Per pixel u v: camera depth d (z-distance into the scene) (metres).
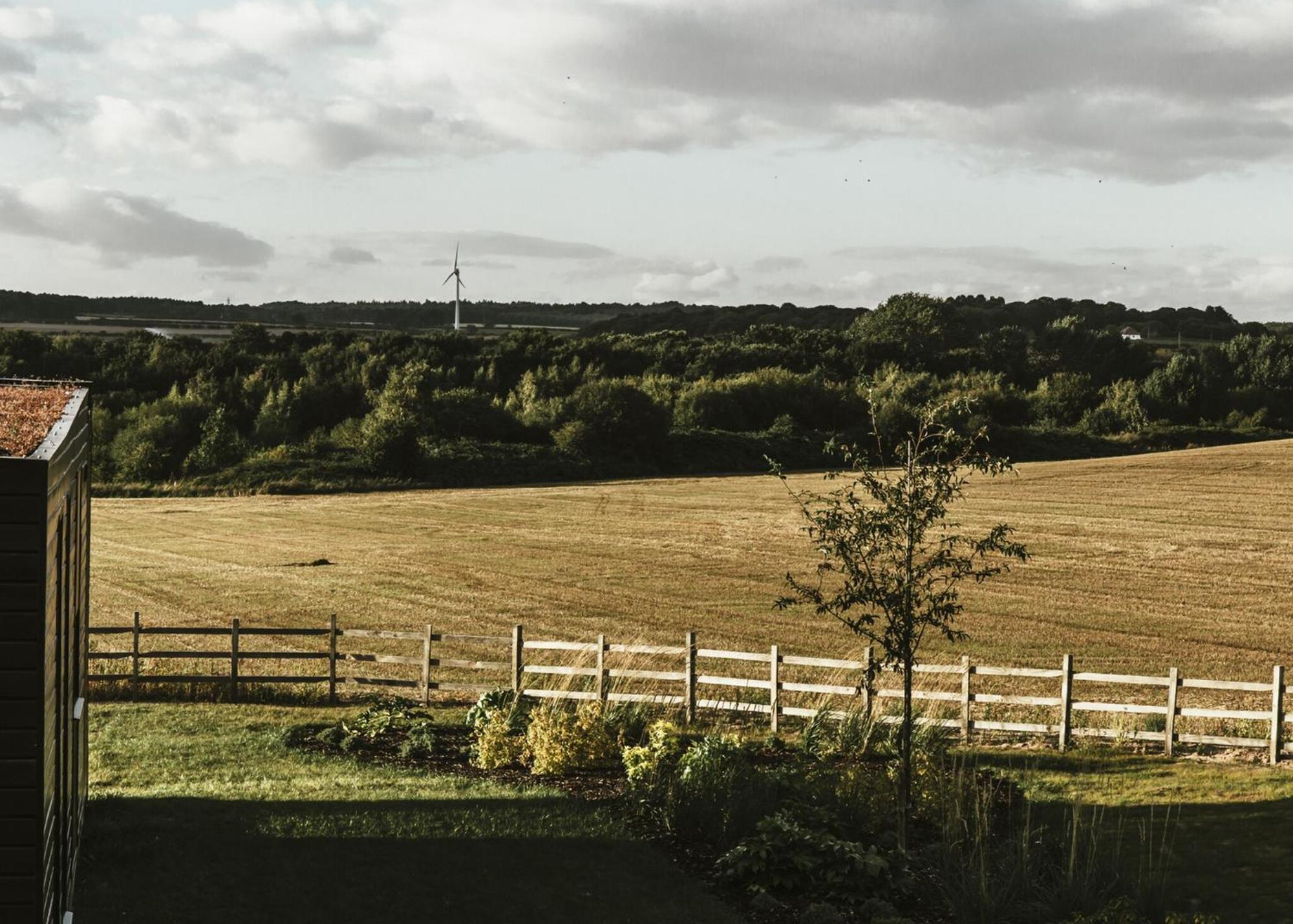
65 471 8.04
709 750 13.70
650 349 113.38
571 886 10.66
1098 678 16.89
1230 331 185.62
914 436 12.48
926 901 10.90
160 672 22.05
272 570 37.66
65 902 8.58
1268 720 16.81
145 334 104.69
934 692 18.34
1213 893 10.84
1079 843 11.86
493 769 15.03
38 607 6.61
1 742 6.57
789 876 10.99
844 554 12.37
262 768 14.66
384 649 25.39
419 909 9.93
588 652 24.62
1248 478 59.69
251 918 9.56
